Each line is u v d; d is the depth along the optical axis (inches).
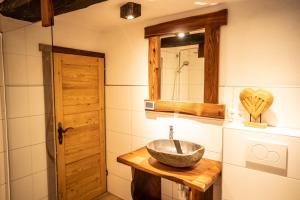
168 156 60.1
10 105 72.7
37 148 78.1
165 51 80.5
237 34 64.8
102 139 105.0
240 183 57.8
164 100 81.8
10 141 73.4
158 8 71.9
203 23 69.9
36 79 72.5
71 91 90.2
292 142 50.3
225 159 59.8
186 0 64.7
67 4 54.7
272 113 60.3
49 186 80.7
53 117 75.5
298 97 56.4
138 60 89.9
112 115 102.6
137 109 92.0
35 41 69.2
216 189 70.0
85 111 96.2
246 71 63.9
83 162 97.2
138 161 69.2
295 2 55.8
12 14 62.6
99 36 102.5
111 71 101.0
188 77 75.2
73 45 92.3
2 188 73.1
